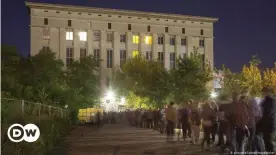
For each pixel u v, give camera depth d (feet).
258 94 176.96
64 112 104.83
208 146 47.44
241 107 35.55
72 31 259.19
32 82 113.60
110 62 266.77
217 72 212.43
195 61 190.49
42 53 131.03
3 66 94.79
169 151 45.96
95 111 149.89
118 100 230.07
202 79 189.98
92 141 62.54
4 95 64.44
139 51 272.92
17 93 83.46
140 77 220.23
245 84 189.98
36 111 51.67
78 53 258.78
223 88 202.39
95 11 262.26
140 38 273.75
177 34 283.18
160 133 81.87
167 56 280.10
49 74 121.39
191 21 287.48
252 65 203.62
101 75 262.06
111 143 58.65
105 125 135.74
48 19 252.42
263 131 33.73
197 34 288.51
